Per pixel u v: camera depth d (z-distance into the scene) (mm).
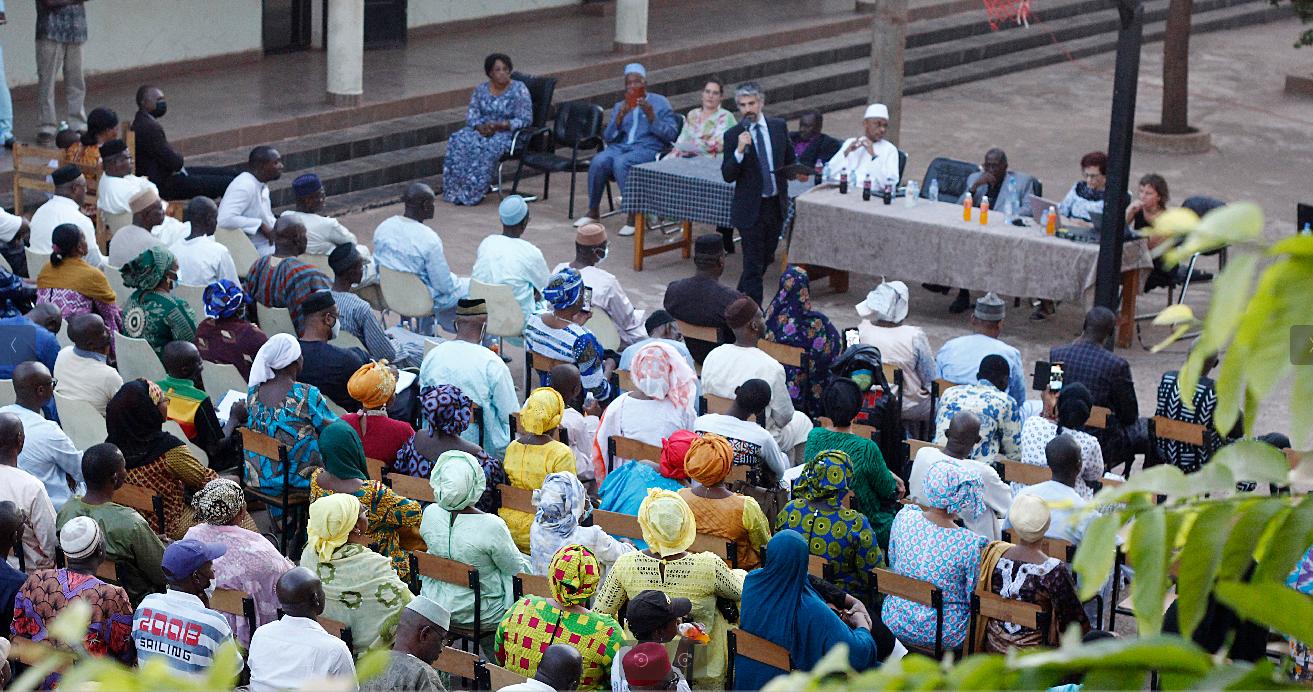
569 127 16641
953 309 13805
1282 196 18703
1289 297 1063
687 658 5758
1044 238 12680
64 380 8211
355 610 5992
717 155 15117
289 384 7746
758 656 5535
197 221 10500
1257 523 1231
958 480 6473
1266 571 1211
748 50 22422
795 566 5441
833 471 6492
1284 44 27562
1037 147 20391
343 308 9750
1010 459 8164
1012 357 9695
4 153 15117
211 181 14438
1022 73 24938
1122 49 11695
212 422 8039
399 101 18047
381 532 6594
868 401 8867
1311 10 19359
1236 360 1104
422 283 11266
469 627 6398
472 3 21922
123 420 7168
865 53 23547
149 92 14055
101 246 13016
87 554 5727
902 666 1119
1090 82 24500
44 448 7422
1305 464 1242
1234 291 1068
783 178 13547
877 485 7391
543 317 9766
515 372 11875
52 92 15359
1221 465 1245
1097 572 1236
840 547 6445
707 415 7766
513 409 8812
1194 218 1082
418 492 7195
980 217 13062
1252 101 23531
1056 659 1082
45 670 1036
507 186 17141
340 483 6582
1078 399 8117
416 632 5348
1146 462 8852
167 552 5730
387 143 17438
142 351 8875
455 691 6051
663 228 15742
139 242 10664
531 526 6871
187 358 8062
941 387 9562
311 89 18375
